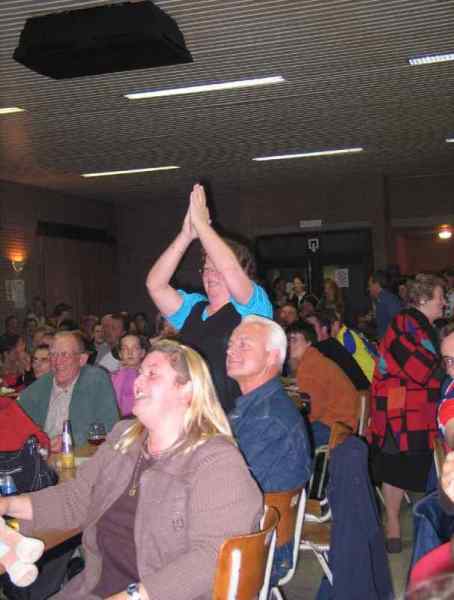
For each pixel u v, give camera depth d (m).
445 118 8.88
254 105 7.88
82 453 3.56
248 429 2.76
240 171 12.01
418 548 2.18
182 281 14.30
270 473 2.71
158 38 5.13
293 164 11.64
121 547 2.17
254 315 2.89
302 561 4.47
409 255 17.31
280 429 2.74
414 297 4.42
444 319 5.07
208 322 3.03
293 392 5.51
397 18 5.47
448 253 17.11
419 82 7.28
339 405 4.77
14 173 11.44
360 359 5.97
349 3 5.14
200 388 2.19
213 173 12.09
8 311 12.11
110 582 2.16
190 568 1.98
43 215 13.16
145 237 15.24
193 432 2.16
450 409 2.42
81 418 4.09
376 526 2.86
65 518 2.34
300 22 5.48
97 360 7.20
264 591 2.21
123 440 2.29
